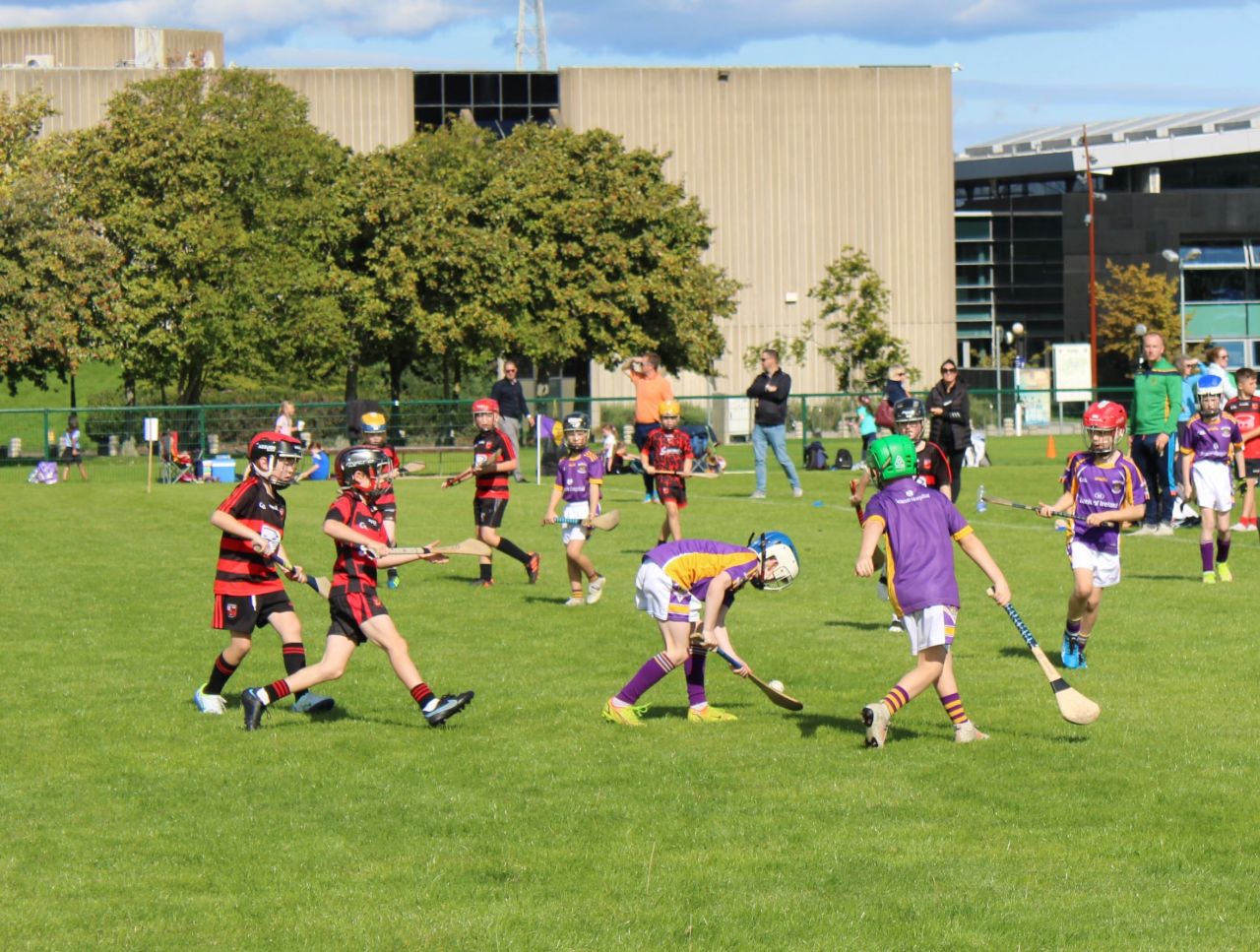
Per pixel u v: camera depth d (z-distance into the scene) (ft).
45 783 63.93
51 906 48.39
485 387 581.53
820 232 598.75
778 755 67.05
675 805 59.31
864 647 94.48
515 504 208.64
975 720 73.46
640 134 588.50
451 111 585.63
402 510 200.64
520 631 103.50
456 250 408.05
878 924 46.03
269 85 413.18
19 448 341.00
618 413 352.49
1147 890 49.06
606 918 46.83
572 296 426.51
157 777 64.90
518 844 54.75
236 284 390.01
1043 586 121.19
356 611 73.61
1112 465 86.43
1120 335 635.66
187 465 285.23
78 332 385.09
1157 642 94.79
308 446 289.74
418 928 46.01
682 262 449.89
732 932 45.42
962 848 53.67
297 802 60.70
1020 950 43.83
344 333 405.39
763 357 221.25
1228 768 63.77
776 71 593.83
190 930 46.14
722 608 75.05
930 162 603.26
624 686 79.00
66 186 402.31
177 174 390.42
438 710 72.95
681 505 129.59
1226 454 122.01
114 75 554.87
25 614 113.09
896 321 603.26
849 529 169.37
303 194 412.77
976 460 300.81
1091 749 67.15
